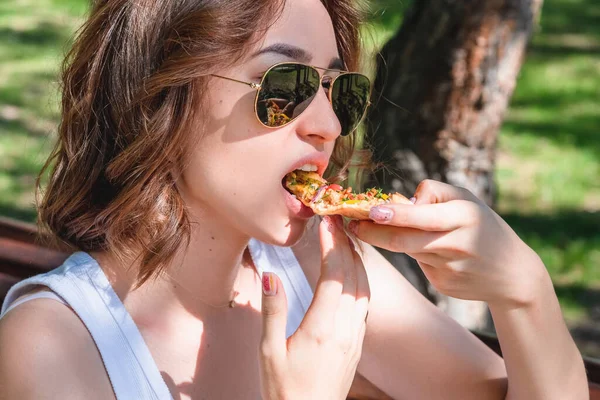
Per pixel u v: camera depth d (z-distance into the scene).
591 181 7.28
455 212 1.57
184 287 1.82
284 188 1.70
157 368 1.71
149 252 1.72
